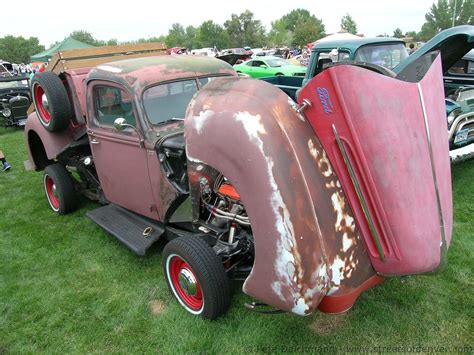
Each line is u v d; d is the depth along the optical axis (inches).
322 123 90.9
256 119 89.0
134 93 134.3
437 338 106.1
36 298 135.3
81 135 176.2
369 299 120.8
